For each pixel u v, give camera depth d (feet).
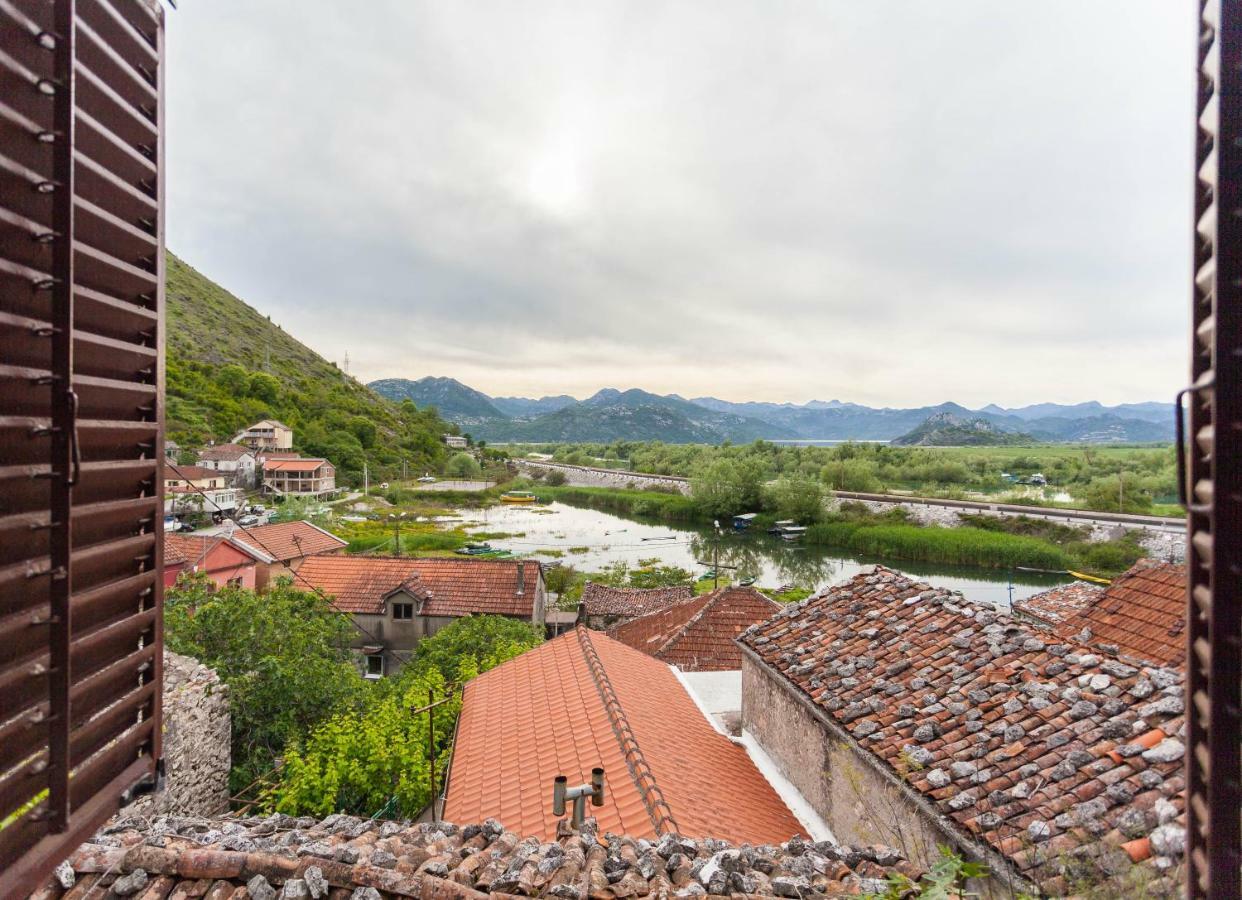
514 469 503.20
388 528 231.71
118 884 12.05
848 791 22.40
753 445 447.42
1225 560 6.43
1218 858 6.47
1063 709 19.04
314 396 453.17
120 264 9.75
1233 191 6.41
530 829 24.08
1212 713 6.51
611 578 155.02
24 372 7.74
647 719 31.73
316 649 51.75
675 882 13.89
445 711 40.81
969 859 16.17
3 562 7.63
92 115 9.20
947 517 220.43
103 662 9.66
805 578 169.27
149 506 10.69
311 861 12.39
